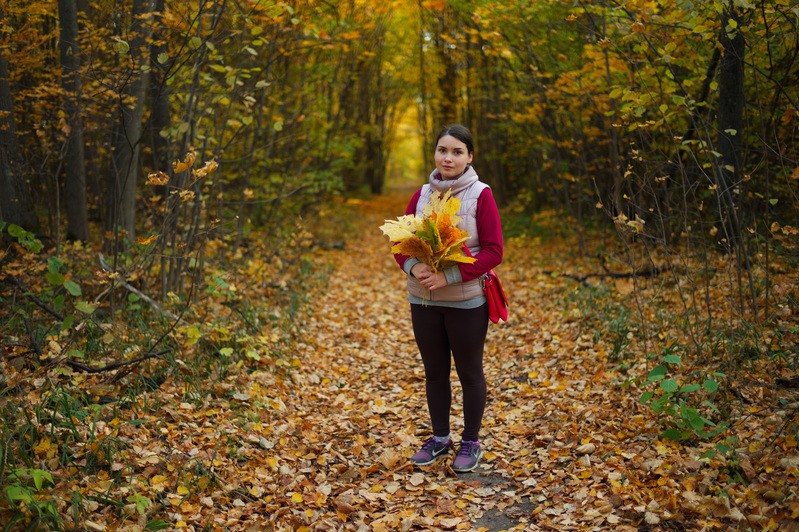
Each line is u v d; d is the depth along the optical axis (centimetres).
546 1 630
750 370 361
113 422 311
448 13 1038
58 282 302
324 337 577
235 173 890
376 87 1925
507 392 432
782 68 495
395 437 367
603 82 627
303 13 574
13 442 268
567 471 310
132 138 536
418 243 296
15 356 358
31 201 521
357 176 2259
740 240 413
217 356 435
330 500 297
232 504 280
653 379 296
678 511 257
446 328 317
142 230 635
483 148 1438
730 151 502
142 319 454
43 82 561
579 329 520
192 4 464
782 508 239
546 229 1051
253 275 620
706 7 389
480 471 326
